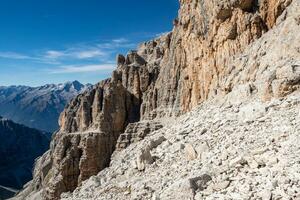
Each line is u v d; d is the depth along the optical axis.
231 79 43.44
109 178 42.09
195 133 36.56
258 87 35.62
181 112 65.50
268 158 23.19
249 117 31.88
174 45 80.19
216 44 52.06
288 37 38.28
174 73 77.44
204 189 23.95
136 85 88.00
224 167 25.16
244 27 47.69
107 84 89.12
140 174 35.59
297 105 29.42
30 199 98.38
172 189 25.38
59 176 76.62
